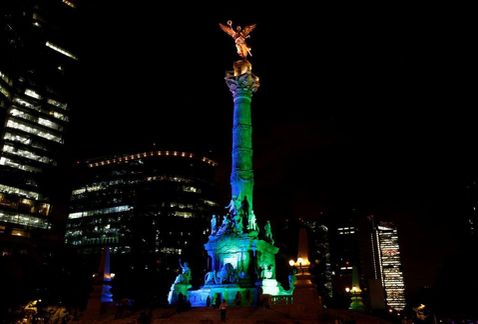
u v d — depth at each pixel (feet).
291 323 101.96
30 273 204.13
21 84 338.95
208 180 451.94
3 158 317.63
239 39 184.75
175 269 328.08
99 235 420.36
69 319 148.15
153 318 117.80
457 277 207.51
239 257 151.84
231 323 105.81
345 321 103.91
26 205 323.57
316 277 254.88
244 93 175.42
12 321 174.50
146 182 426.51
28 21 350.02
